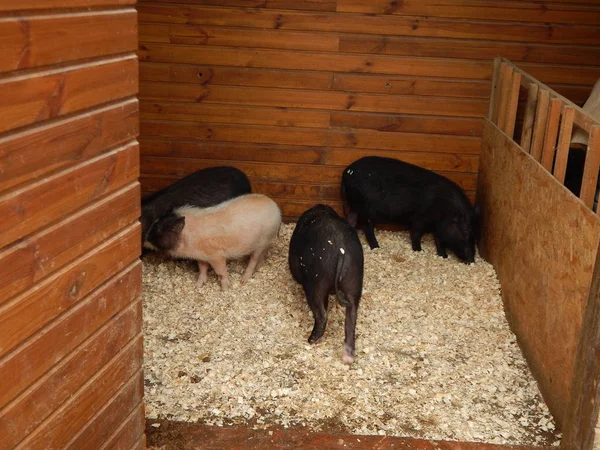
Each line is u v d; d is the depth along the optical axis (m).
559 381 2.77
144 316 3.38
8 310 1.54
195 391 2.85
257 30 4.05
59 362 1.78
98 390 1.99
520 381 3.02
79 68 1.65
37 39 1.50
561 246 2.86
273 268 3.87
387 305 3.53
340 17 4.04
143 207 3.75
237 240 3.56
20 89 1.47
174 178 4.30
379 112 4.20
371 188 4.09
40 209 1.60
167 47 4.08
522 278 3.32
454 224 3.93
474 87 4.14
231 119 4.21
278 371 3.00
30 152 1.53
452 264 3.96
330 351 3.15
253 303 3.53
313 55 4.10
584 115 2.86
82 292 1.82
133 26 1.85
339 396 2.86
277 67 4.12
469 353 3.20
